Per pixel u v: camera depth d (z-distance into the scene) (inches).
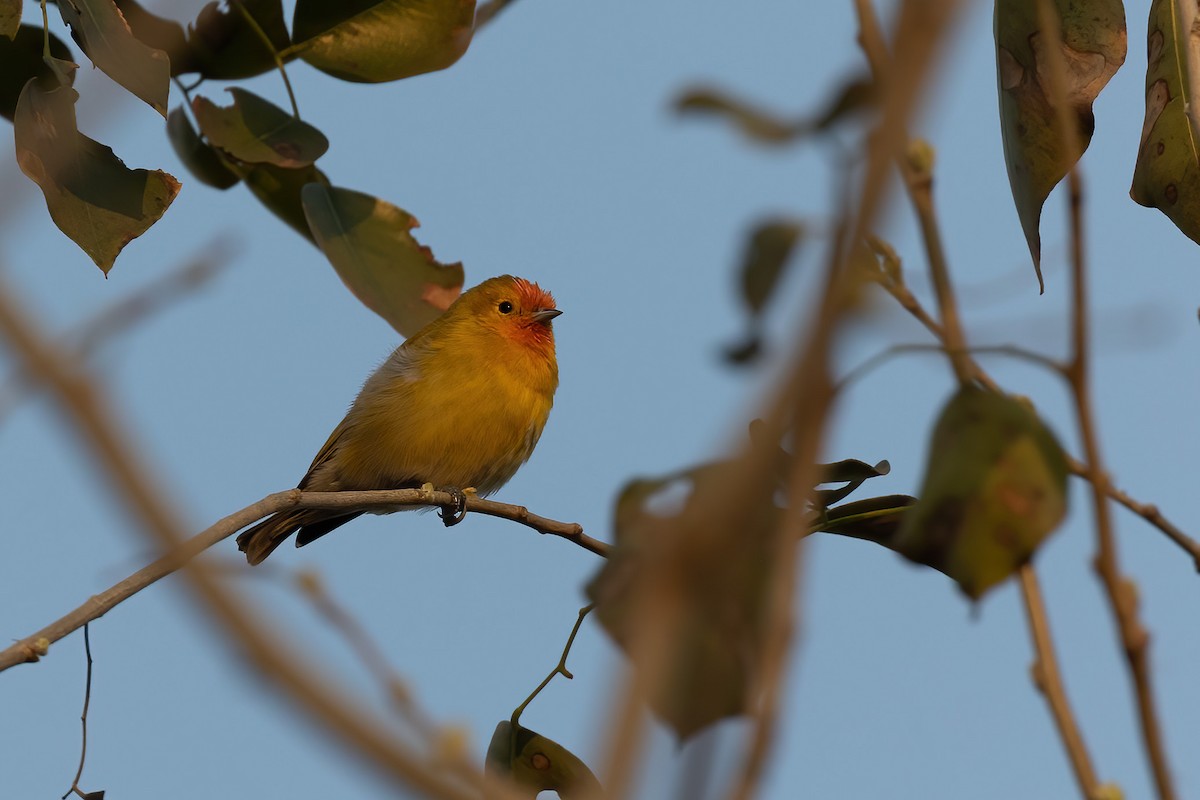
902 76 96.0
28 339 105.2
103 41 342.3
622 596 134.0
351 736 110.7
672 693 137.0
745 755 109.6
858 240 98.0
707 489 101.7
